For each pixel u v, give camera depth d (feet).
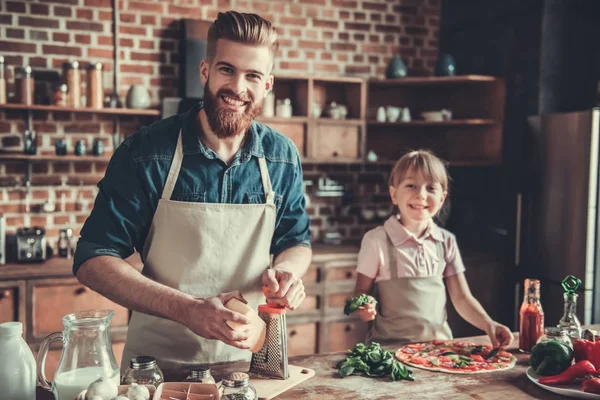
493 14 13.14
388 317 7.23
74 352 4.12
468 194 14.02
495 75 13.15
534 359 5.15
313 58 13.71
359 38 14.10
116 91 11.98
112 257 5.12
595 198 10.59
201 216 5.50
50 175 11.78
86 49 11.85
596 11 12.37
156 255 5.57
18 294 10.00
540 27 11.93
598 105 12.22
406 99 14.39
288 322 11.61
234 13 5.01
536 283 5.93
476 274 12.48
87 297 10.41
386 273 7.24
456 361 5.47
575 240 10.87
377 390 4.76
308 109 12.87
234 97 5.03
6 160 11.46
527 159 12.14
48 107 10.98
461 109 13.85
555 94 12.12
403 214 7.34
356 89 13.47
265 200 5.78
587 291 10.66
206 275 5.60
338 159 13.12
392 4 14.34
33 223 11.71
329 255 11.87
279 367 4.88
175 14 12.44
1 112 11.37
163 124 5.60
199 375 4.21
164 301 4.70
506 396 4.70
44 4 11.51
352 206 14.24
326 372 5.16
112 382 3.86
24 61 11.45
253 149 5.70
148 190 5.40
